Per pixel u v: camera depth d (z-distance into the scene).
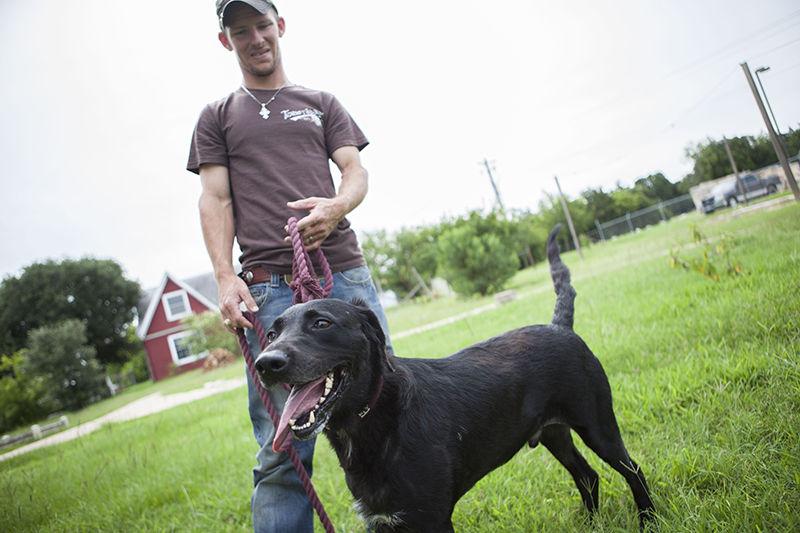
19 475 8.66
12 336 48.62
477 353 3.01
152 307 39.62
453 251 22.05
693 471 3.05
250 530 4.13
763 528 2.37
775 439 3.04
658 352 5.10
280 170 3.20
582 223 40.94
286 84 3.46
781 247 7.51
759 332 4.68
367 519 2.61
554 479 3.63
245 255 3.21
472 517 3.44
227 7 3.08
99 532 4.87
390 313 32.41
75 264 50.06
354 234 3.47
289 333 2.48
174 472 6.14
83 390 36.03
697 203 30.28
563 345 3.07
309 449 3.21
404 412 2.54
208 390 18.28
